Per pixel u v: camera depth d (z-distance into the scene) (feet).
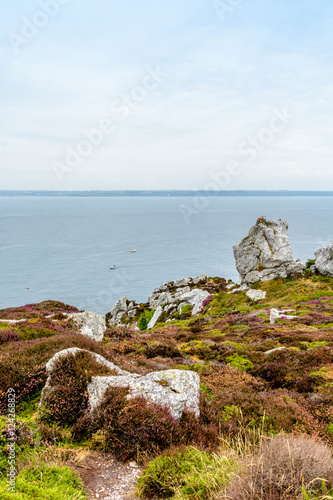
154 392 27.94
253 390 40.29
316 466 16.10
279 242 197.77
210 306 181.16
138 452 22.70
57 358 32.42
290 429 27.66
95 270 633.61
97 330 69.51
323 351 53.21
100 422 25.48
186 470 20.29
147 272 607.78
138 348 61.05
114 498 18.57
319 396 36.11
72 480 18.92
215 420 28.25
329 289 164.76
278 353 57.82
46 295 473.67
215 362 57.00
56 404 27.14
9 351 36.63
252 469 16.47
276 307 145.48
